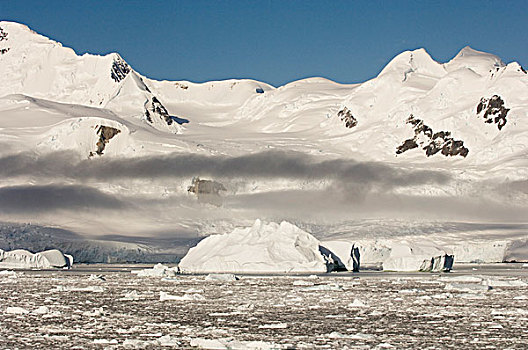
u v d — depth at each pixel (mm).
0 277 76750
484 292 55625
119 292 55625
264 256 89312
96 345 29984
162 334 33125
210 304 46031
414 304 46031
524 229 162250
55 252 111250
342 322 37156
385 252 123500
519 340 31266
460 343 30641
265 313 41156
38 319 38031
